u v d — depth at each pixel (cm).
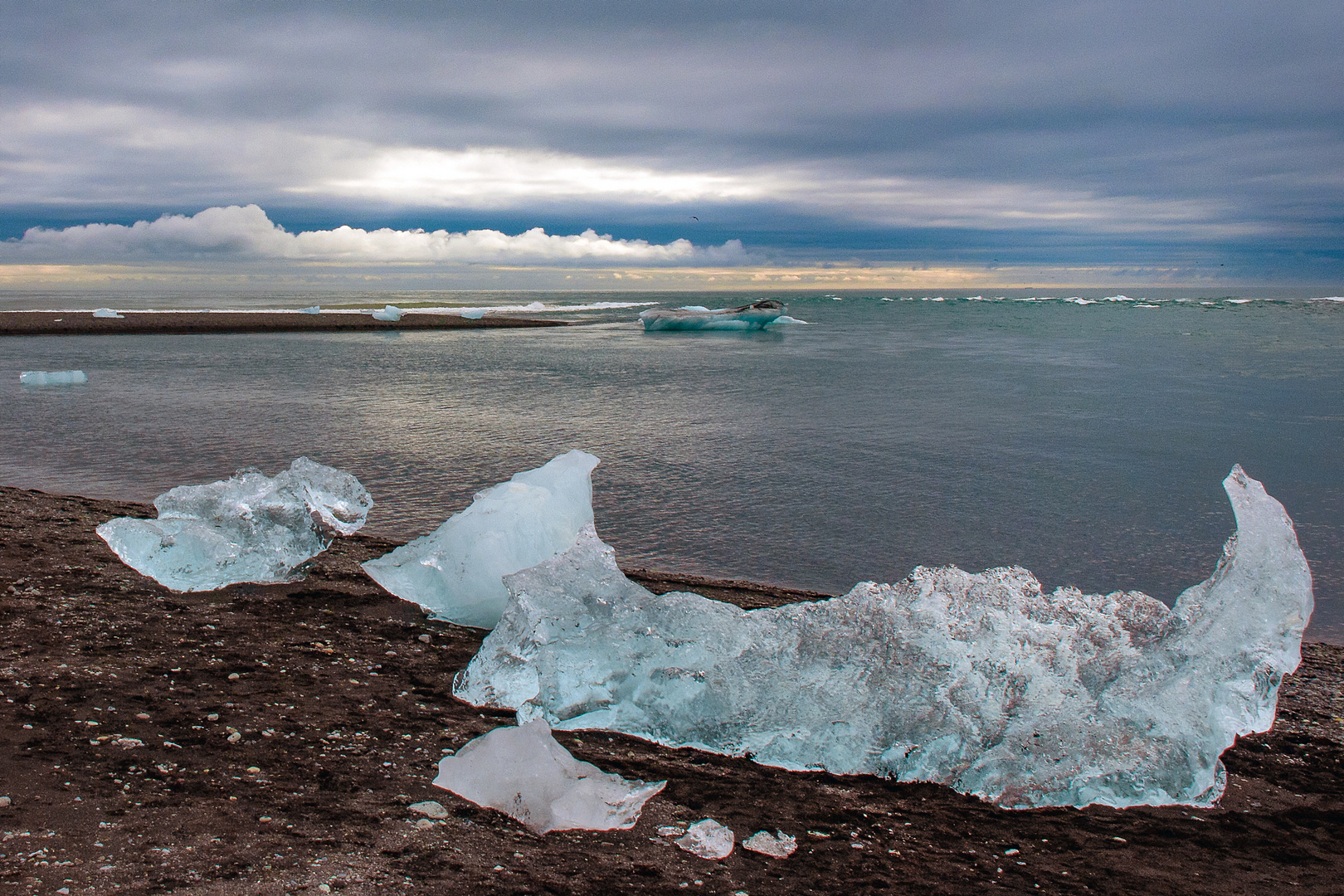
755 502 1159
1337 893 338
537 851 323
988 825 382
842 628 475
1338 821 404
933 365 3328
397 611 615
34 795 324
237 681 465
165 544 642
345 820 331
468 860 310
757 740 441
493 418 1881
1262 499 487
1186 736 427
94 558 662
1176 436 1744
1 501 845
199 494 683
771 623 488
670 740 449
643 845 336
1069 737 420
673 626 485
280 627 560
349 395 2250
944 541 996
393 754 397
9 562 634
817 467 1399
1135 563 933
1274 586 460
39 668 451
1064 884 334
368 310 6862
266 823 322
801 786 408
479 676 480
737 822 364
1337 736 508
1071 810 404
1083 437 1719
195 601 596
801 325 6397
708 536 995
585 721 457
